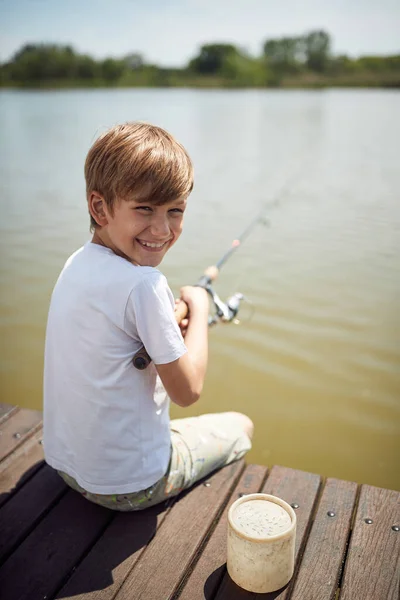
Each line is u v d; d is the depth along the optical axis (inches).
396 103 1063.0
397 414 146.3
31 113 879.1
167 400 69.7
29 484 77.9
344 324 186.2
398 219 298.8
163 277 63.1
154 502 72.3
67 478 73.3
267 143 559.5
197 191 366.6
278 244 260.4
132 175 59.5
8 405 94.0
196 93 1430.9
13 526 71.2
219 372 163.9
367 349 172.1
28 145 552.7
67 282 65.1
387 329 181.8
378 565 64.7
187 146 540.1
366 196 351.3
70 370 65.2
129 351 63.9
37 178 405.4
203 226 285.9
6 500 75.2
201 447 77.0
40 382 156.9
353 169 434.6
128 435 66.0
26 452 83.7
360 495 75.1
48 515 72.7
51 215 307.3
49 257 241.6
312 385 156.9
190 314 74.0
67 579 64.9
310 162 459.8
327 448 136.2
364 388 156.1
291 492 76.1
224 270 227.8
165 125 693.3
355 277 220.2
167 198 61.1
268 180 399.2
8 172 426.3
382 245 256.7
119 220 62.3
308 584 62.7
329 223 293.4
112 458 66.5
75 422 66.6
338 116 809.5
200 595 61.8
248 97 1291.8
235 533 60.7
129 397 65.0
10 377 158.4
